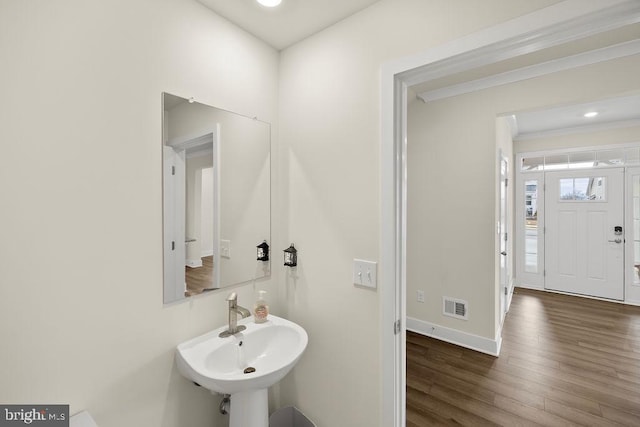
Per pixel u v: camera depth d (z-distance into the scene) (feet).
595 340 9.42
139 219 3.75
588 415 6.08
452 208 9.32
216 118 4.59
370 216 4.40
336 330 4.85
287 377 5.58
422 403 6.53
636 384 7.11
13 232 2.84
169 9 3.99
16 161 2.84
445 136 9.38
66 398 3.18
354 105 4.55
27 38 2.89
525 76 7.68
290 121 5.47
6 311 2.82
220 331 4.61
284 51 5.58
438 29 3.73
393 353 4.19
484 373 7.66
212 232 4.61
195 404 4.42
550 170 14.32
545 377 7.45
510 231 13.46
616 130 12.54
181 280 4.22
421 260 10.00
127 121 3.60
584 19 2.91
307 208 5.22
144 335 3.82
